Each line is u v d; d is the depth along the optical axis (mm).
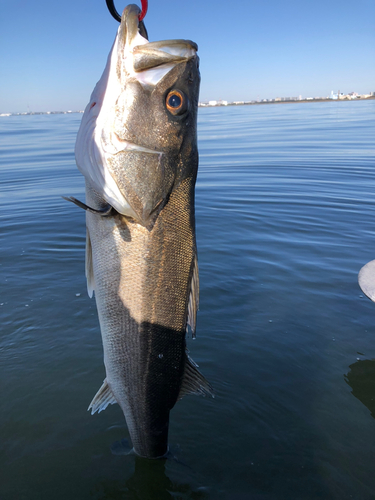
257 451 513
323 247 1150
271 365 662
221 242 1196
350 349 696
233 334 743
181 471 484
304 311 814
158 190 371
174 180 380
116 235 389
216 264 1039
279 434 535
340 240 1204
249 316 800
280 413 568
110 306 407
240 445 522
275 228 1320
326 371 646
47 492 457
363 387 609
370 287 734
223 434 539
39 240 1218
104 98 356
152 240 389
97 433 536
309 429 540
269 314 805
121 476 478
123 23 350
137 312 406
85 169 376
